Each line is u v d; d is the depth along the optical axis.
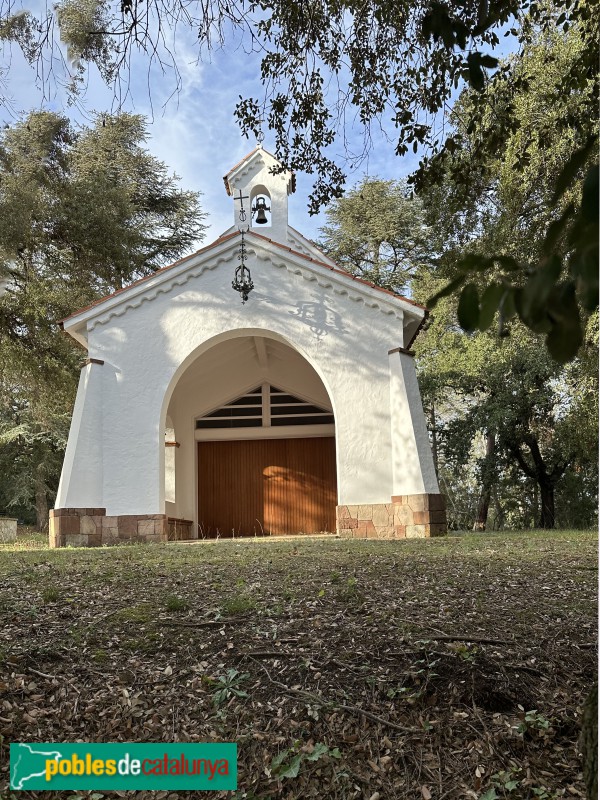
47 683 4.81
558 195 1.44
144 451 15.62
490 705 4.66
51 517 15.35
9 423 36.00
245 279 16.31
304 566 8.52
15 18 6.06
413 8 6.93
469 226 15.84
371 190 35.03
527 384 25.62
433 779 4.04
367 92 7.57
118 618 5.96
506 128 7.80
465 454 29.61
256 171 21.59
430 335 26.64
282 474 21.73
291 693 4.75
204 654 5.28
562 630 5.82
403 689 4.71
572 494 30.86
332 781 4.02
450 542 12.22
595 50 6.94
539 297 1.40
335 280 16.20
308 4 7.03
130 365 15.99
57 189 23.12
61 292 23.19
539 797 3.87
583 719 2.78
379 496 15.45
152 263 35.09
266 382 21.69
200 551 11.09
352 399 15.86
